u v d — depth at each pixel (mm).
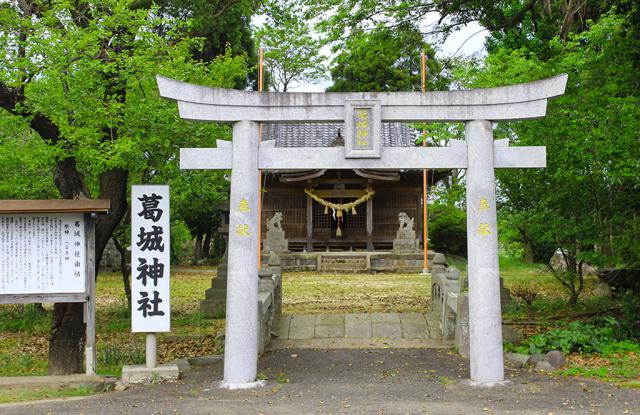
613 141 12211
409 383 9609
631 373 9773
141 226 10133
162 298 10102
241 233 9344
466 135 9523
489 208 9336
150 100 11453
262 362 11328
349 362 11297
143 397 8875
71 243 10195
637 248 12656
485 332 9273
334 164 9477
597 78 12977
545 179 14320
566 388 8984
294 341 12930
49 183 15281
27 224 10125
